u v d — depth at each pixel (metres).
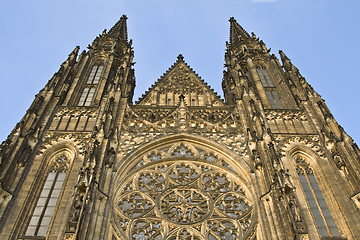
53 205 50.31
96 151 52.47
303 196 50.94
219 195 52.19
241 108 67.44
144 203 50.72
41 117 63.22
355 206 48.78
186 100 75.12
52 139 60.03
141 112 67.50
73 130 62.09
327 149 58.34
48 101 67.25
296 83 76.06
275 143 55.53
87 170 47.44
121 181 53.56
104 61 89.25
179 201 51.62
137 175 55.16
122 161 55.53
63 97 71.62
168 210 50.12
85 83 80.06
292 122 65.38
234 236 47.25
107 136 57.50
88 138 60.09
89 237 42.59
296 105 70.50
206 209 50.38
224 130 62.78
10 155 53.19
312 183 54.69
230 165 57.28
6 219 46.78
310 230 46.06
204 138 60.75
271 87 80.19
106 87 77.44
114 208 49.59
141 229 47.47
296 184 52.81
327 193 52.50
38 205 50.25
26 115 61.50
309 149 59.19
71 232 40.59
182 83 79.81
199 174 55.38
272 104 74.75
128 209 50.06
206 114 67.31
